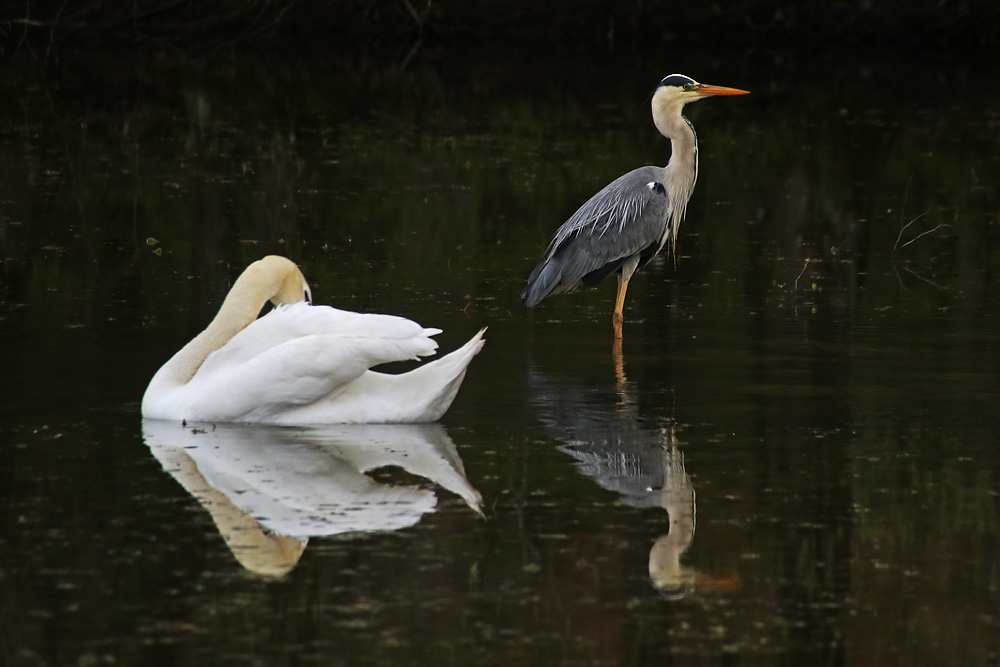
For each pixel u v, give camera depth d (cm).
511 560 778
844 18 5091
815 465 963
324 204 2327
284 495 880
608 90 3997
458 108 3634
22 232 1994
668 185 1644
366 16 5069
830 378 1238
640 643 685
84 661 651
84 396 1124
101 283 1650
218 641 675
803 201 2439
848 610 729
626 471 945
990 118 3556
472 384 1209
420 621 702
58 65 4166
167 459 950
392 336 1043
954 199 2469
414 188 2514
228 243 1964
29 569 754
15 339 1334
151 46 4659
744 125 3447
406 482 913
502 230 2136
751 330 1469
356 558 778
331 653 665
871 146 3102
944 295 1680
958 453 994
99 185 2436
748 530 833
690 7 5138
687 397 1163
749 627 706
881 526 842
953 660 672
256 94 3791
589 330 1471
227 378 1048
